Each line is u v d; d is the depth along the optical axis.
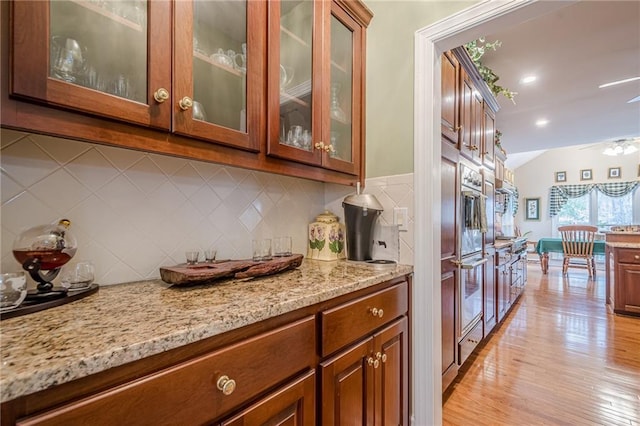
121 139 0.76
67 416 0.46
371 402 1.14
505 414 1.72
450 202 1.84
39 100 0.63
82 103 0.69
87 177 0.95
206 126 0.91
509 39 2.46
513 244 3.68
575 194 8.34
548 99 3.62
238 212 1.37
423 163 1.44
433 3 1.44
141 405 0.54
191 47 0.88
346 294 1.03
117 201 1.01
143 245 1.07
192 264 1.10
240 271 1.07
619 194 7.76
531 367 2.26
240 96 1.05
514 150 6.38
